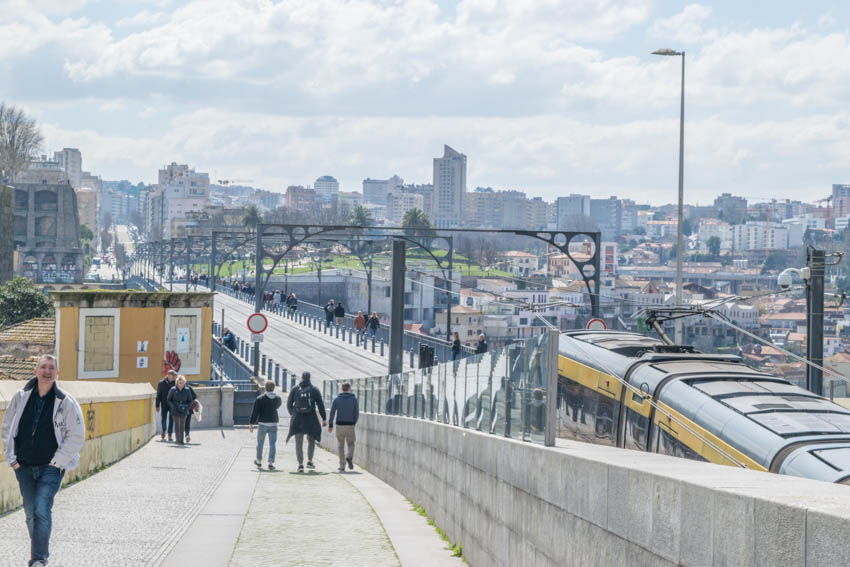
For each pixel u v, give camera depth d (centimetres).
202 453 2475
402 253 3438
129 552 1025
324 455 2894
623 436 1714
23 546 994
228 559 1027
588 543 677
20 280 8875
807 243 2652
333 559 1073
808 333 2622
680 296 3850
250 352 6569
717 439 1443
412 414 1914
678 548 509
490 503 1048
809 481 488
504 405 1086
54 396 855
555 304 3167
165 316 3994
